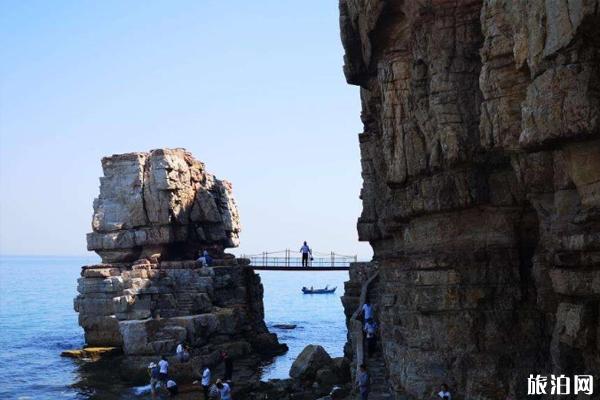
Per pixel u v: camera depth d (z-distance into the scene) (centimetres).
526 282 2306
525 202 2262
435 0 2325
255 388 3825
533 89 1544
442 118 2278
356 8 2942
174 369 4297
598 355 1525
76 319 8881
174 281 5284
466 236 2355
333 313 10431
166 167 5816
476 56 2292
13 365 4944
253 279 6047
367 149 3725
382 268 3203
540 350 2233
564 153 1532
